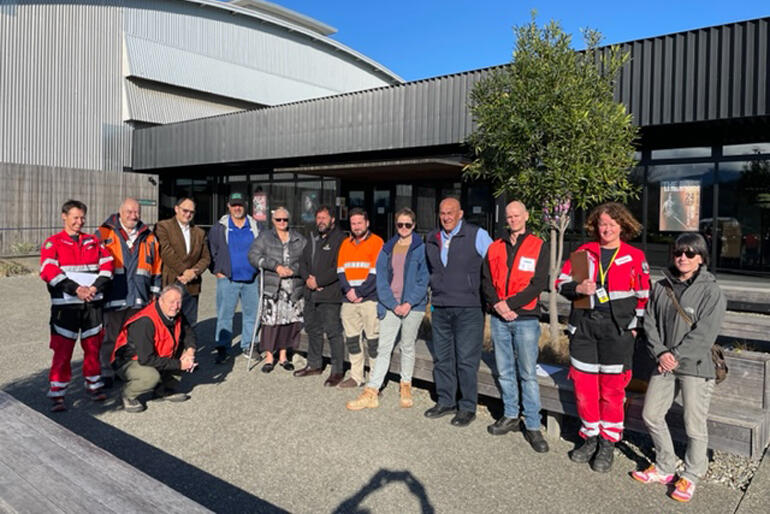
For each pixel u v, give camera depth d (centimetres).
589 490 344
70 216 486
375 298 523
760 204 1025
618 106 623
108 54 2212
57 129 2056
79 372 593
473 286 448
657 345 341
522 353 413
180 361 484
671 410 359
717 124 969
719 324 329
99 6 2186
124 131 2211
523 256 411
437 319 466
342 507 322
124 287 536
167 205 2192
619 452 405
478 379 465
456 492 340
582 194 628
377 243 527
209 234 634
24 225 1759
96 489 242
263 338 589
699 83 937
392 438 422
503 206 1311
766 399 392
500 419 439
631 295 358
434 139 1281
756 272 1029
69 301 477
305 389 538
